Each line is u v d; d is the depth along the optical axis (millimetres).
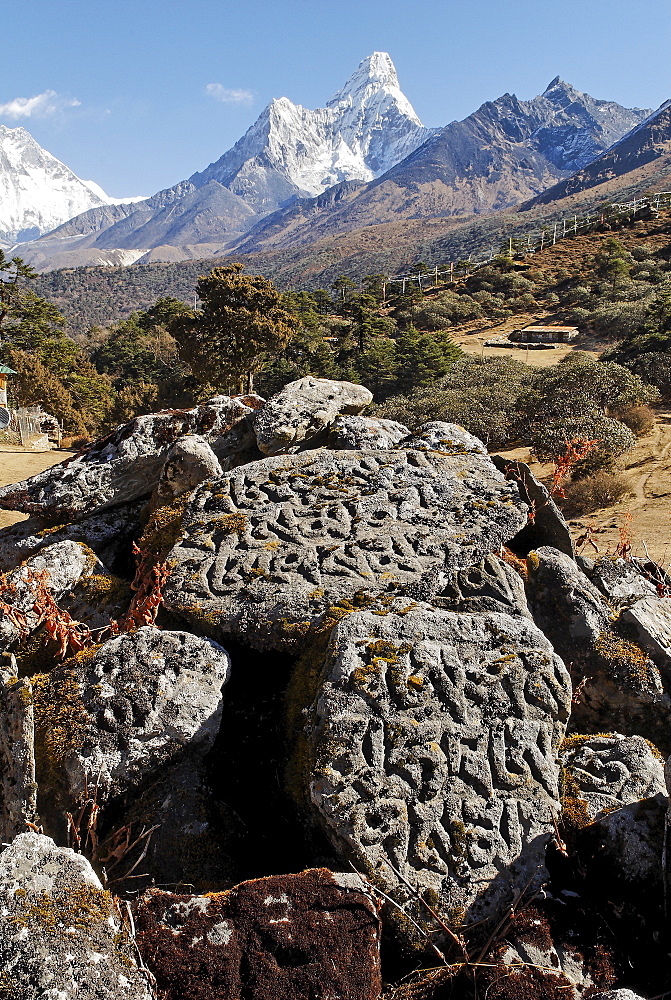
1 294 64500
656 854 3006
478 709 3309
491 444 21438
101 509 6129
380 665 3316
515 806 3119
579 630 4285
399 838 2955
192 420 6371
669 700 4031
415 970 2795
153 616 4164
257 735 3791
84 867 2518
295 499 4930
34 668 4559
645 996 2666
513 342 54969
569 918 2865
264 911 2631
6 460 24312
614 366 21281
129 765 3344
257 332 35844
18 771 3250
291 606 4039
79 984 2195
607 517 12586
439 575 4277
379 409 27125
